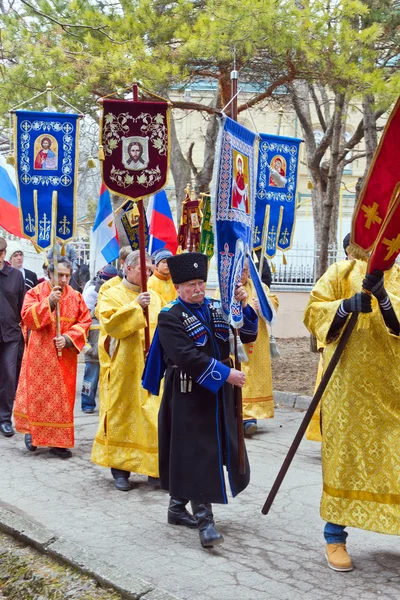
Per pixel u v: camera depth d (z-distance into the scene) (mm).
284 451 7391
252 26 10125
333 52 10633
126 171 6020
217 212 4621
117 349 6109
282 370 12188
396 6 12242
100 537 4992
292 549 4770
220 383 4633
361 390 4340
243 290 4766
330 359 4477
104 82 11008
